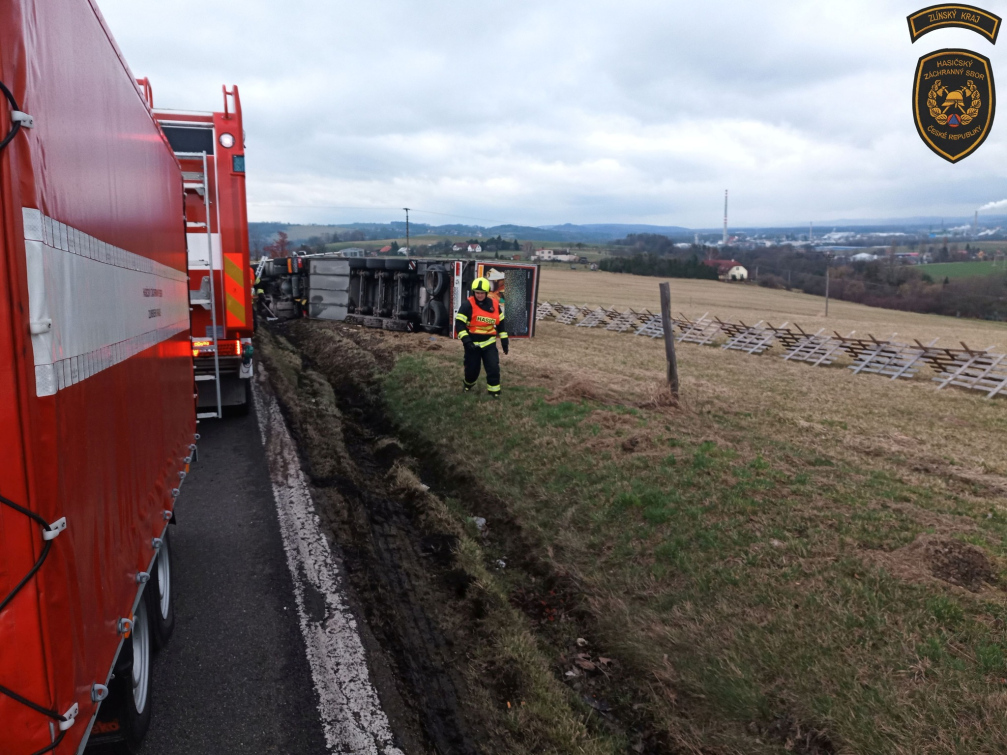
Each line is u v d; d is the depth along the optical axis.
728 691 3.98
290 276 26.45
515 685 4.32
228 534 6.24
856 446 8.86
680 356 20.14
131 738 3.24
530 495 7.05
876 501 6.10
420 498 7.27
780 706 3.81
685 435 8.09
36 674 1.90
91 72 2.73
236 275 8.93
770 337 23.92
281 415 10.73
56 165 2.14
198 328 8.94
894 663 3.88
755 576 4.91
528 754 3.74
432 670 4.43
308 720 3.79
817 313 60.25
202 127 8.48
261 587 5.28
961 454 9.27
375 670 4.29
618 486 6.63
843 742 3.48
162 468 4.18
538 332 25.95
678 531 5.70
